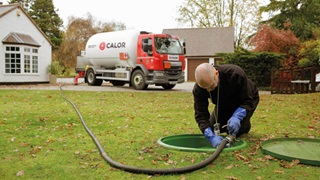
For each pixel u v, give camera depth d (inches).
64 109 301.7
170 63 582.2
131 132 190.2
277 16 1103.0
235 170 115.2
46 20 2025.1
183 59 607.5
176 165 122.6
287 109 302.2
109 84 834.2
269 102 368.5
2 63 751.7
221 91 140.6
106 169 117.6
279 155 127.6
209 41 1311.5
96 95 466.6
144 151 142.3
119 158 132.6
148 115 264.4
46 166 121.3
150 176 109.6
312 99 399.9
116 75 660.1
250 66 694.5
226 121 159.9
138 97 438.9
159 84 639.8
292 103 355.6
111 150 145.3
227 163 122.9
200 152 138.5
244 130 175.2
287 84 530.3
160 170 111.0
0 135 178.9
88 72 747.4
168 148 145.6
